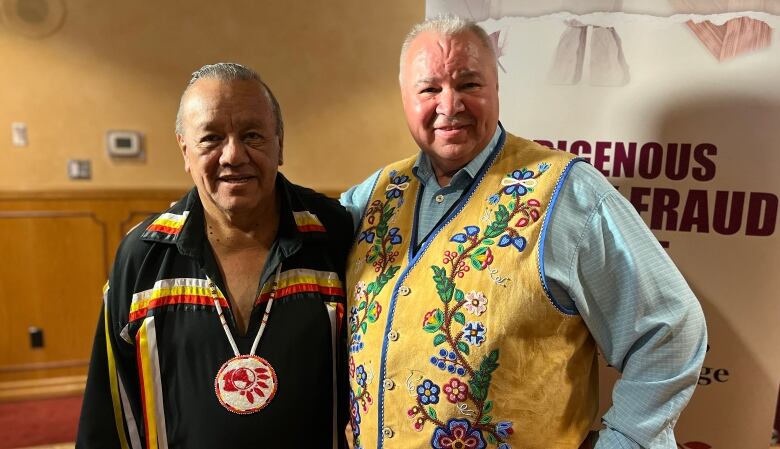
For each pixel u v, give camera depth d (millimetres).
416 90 968
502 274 906
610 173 1274
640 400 881
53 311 2869
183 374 1049
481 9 1313
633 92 1236
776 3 1140
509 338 896
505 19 1296
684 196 1236
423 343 925
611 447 904
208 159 988
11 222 2740
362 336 1007
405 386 938
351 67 3076
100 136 2797
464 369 900
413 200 1073
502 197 958
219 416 1034
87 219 2822
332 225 1187
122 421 1112
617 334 908
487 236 938
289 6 2943
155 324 1053
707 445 1303
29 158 2730
